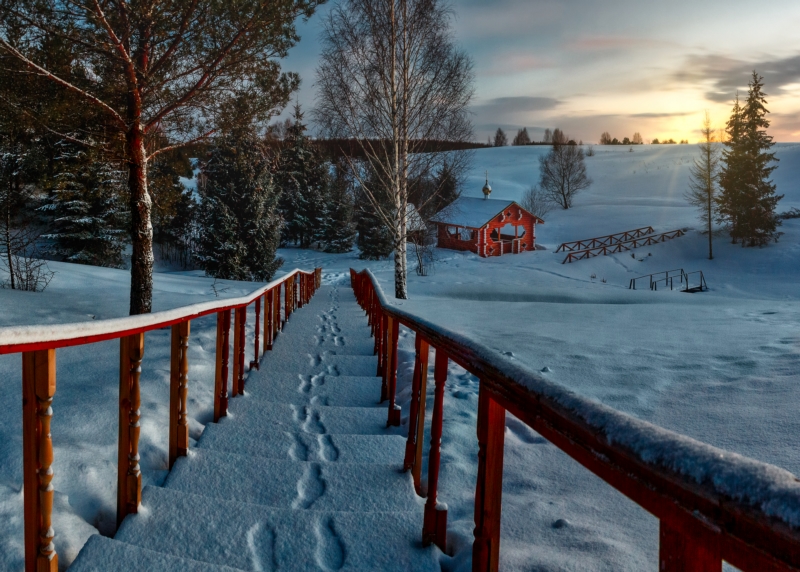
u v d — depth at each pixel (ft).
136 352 8.96
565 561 7.43
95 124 26.89
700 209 148.25
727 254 130.52
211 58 26.81
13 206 44.29
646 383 16.46
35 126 24.94
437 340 8.70
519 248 144.15
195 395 15.67
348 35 51.21
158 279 67.10
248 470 11.13
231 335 25.64
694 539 2.56
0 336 5.81
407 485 10.67
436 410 8.59
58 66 24.12
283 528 8.80
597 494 9.70
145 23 25.17
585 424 3.63
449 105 52.80
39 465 6.88
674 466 2.66
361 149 57.88
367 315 38.75
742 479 2.26
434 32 51.39
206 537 8.53
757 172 133.59
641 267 126.93
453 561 8.09
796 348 19.70
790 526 1.92
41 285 43.27
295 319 35.76
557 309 44.16
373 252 135.03
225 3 25.27
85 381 15.10
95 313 33.06
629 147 376.27
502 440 6.25
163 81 26.12
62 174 29.30
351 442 13.12
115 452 10.84
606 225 172.86
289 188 156.25
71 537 7.98
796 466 10.16
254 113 28.63
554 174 223.71
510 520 8.84
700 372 17.44
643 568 7.22
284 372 21.21
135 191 27.66
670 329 28.55
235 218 104.06
